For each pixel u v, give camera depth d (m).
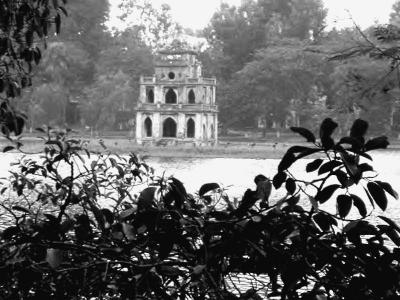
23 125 9.29
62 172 38.28
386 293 4.93
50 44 127.25
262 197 5.31
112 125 127.81
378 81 9.66
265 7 146.88
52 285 5.90
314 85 122.25
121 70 136.50
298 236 5.30
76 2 147.62
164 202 5.66
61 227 5.71
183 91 102.50
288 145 103.88
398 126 98.44
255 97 124.56
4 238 5.95
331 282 5.14
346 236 5.33
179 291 5.65
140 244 5.77
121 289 5.71
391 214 31.95
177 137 101.19
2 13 8.34
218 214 5.56
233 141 117.62
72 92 138.50
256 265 5.31
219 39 146.75
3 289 5.68
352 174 4.90
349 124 99.19
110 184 9.88
